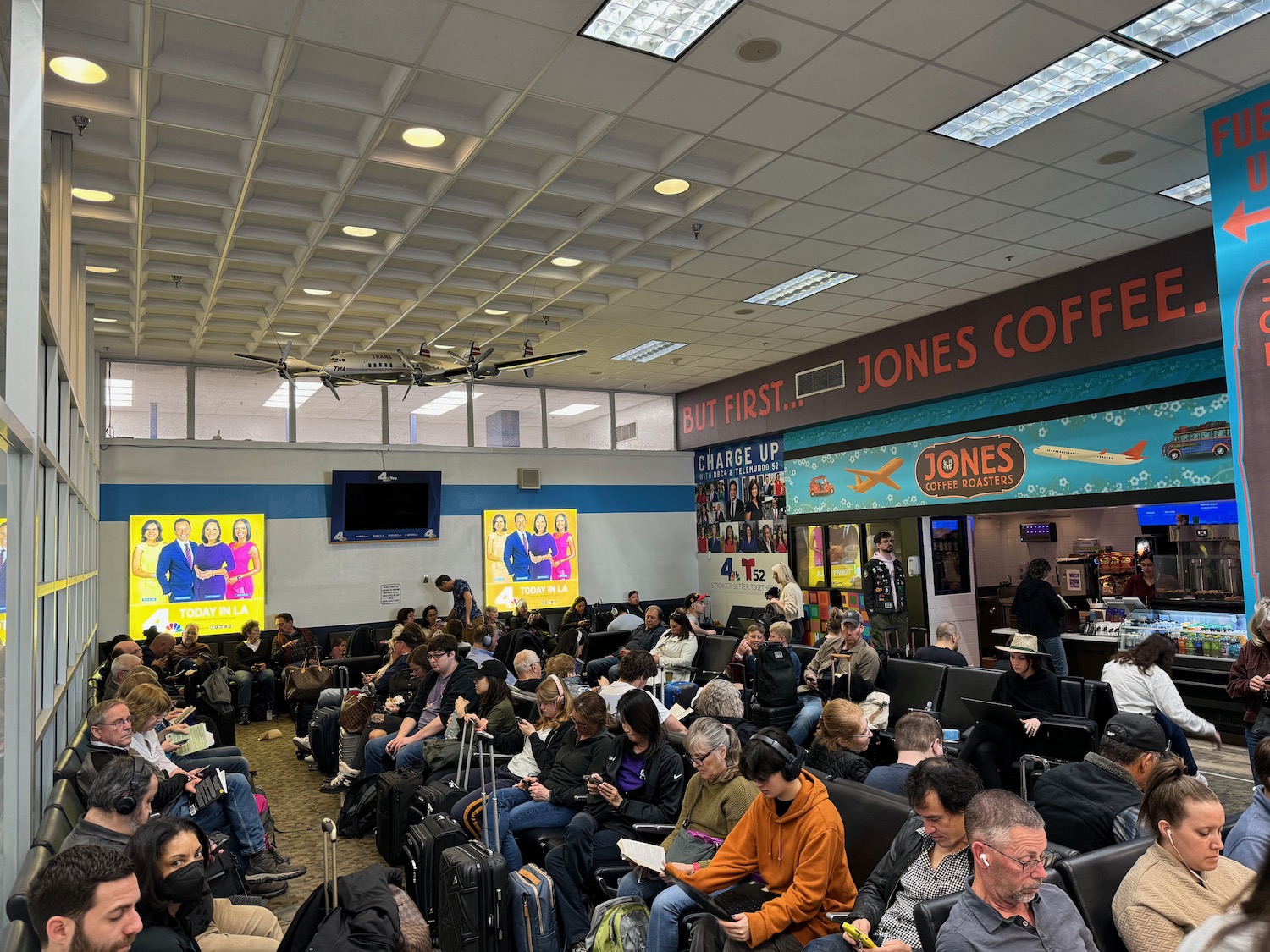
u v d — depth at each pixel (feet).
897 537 39.96
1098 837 11.09
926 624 38.52
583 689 24.06
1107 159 21.47
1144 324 28.14
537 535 49.37
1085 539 44.68
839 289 32.27
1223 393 27.66
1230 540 28.45
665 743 14.21
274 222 24.82
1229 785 21.57
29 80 11.40
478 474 48.14
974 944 7.41
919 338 36.76
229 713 27.04
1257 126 18.24
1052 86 18.31
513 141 19.85
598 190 23.35
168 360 40.91
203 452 41.55
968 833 7.70
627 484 52.60
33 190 11.35
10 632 9.84
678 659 30.32
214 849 14.20
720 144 20.79
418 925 10.14
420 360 33.76
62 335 18.33
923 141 20.38
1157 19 15.84
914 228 26.04
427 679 22.04
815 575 44.96
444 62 16.66
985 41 16.24
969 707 16.71
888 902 9.58
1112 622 30.14
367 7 14.83
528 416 50.29
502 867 12.97
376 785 20.43
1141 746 11.18
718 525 52.49
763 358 44.34
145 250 25.70
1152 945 7.77
